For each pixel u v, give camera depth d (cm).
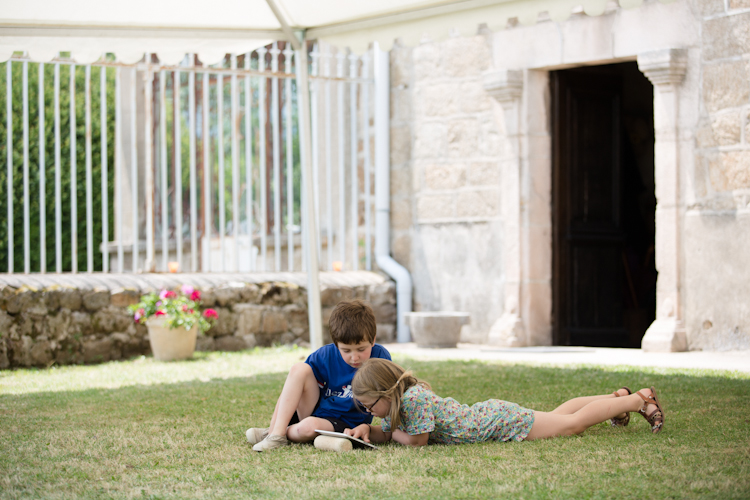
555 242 923
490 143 948
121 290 823
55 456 341
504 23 554
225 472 307
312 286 693
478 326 961
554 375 612
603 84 953
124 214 1292
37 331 767
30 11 533
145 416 454
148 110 886
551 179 924
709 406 450
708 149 774
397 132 1046
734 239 755
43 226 823
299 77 671
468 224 970
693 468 296
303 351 873
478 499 259
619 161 966
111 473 308
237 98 936
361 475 295
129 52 600
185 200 1579
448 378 600
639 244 1225
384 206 1046
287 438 366
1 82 1195
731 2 754
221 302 886
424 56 1010
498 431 360
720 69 764
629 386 537
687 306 792
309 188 693
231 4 578
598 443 347
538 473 292
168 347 793
